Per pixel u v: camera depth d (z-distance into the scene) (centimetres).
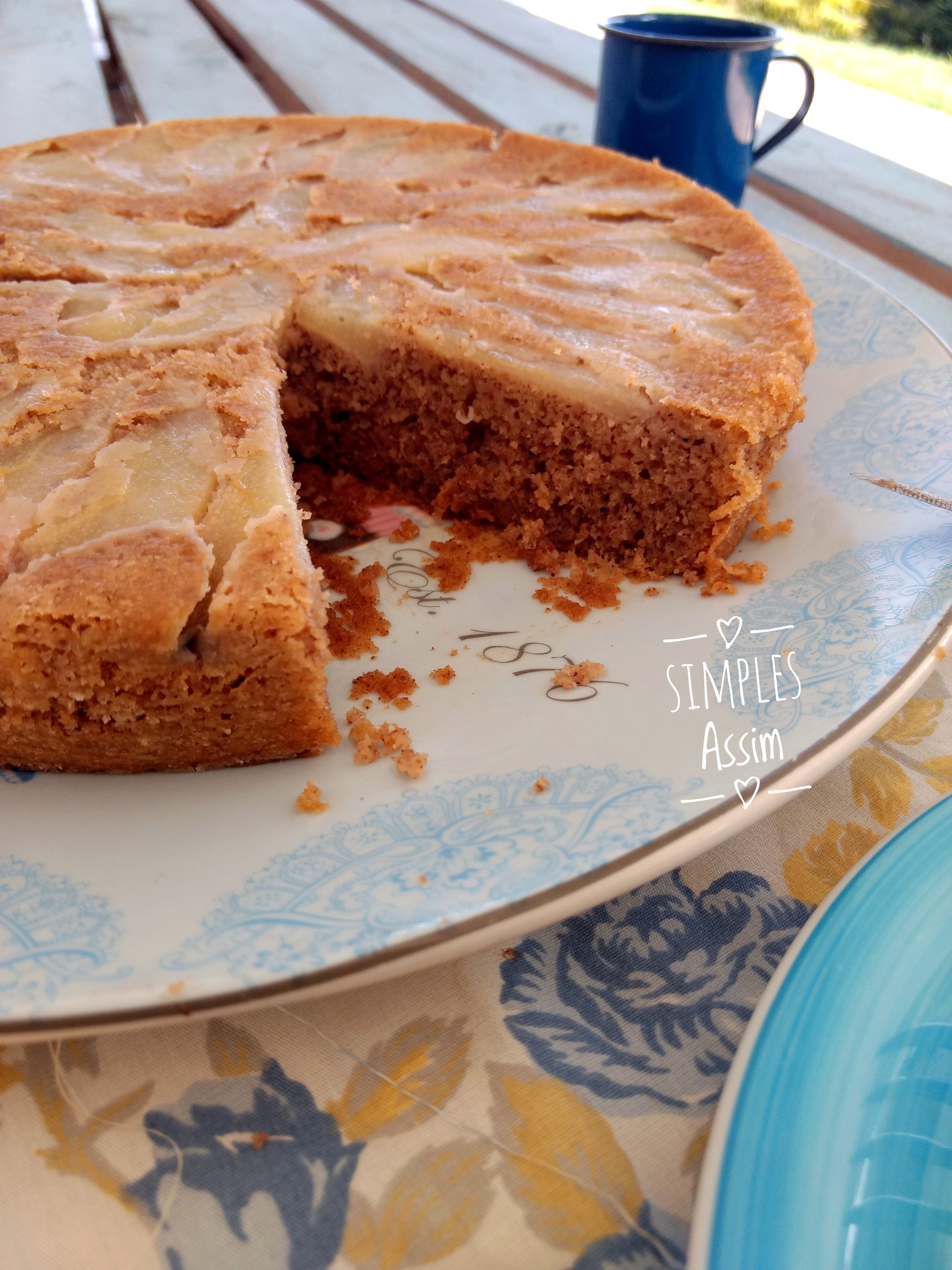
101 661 28
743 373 36
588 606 35
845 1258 18
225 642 28
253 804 28
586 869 25
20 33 78
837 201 55
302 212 46
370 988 25
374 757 30
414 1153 23
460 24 83
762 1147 20
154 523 30
